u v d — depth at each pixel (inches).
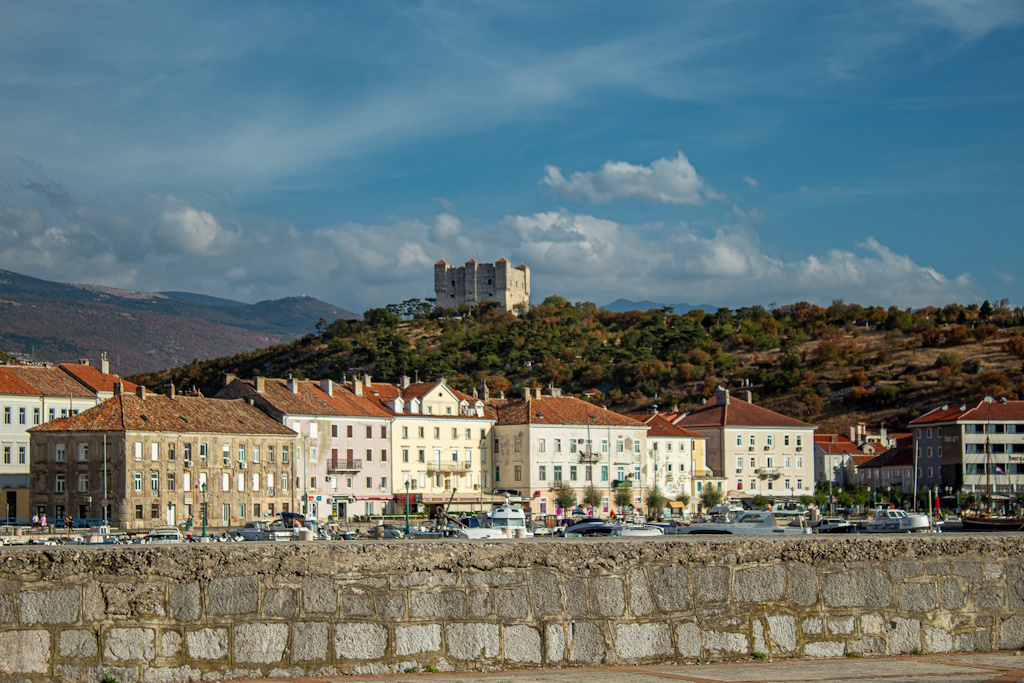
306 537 1603.1
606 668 575.2
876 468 6658.5
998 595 661.9
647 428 5949.8
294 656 538.3
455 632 561.6
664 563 600.1
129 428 4148.6
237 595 533.0
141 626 517.7
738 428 6382.9
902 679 557.3
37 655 502.6
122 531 3705.7
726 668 582.2
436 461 5413.4
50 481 4202.8
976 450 6023.6
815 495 5935.0
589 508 5374.0
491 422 5649.6
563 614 579.2
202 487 4372.5
